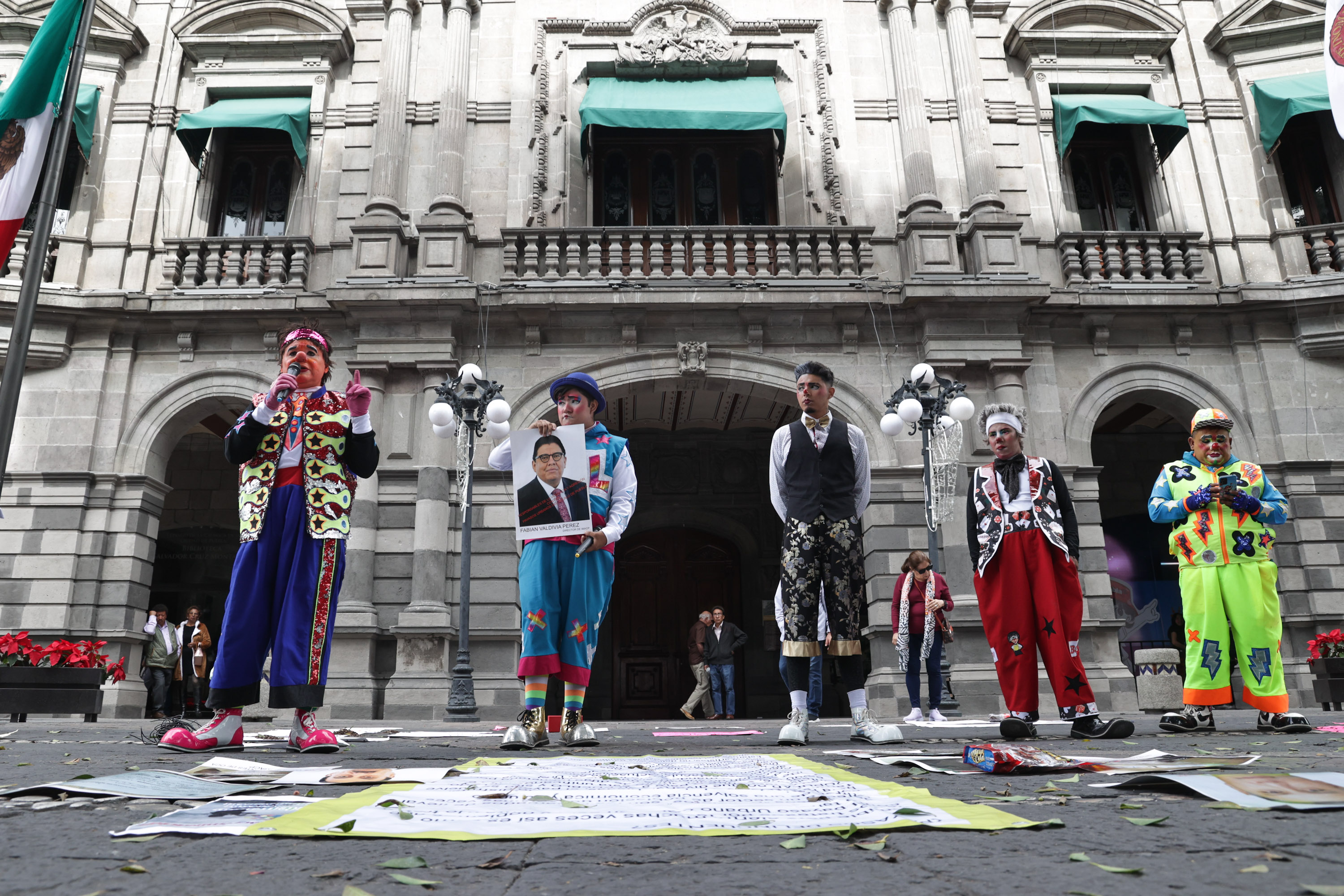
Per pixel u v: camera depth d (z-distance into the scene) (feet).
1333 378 43.45
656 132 47.88
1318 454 42.52
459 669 33.30
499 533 39.86
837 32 48.80
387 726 27.35
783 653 15.90
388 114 45.29
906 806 6.01
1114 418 53.21
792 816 5.78
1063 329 44.16
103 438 41.60
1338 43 24.39
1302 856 4.54
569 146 46.57
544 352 42.60
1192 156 47.47
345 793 7.32
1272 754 10.82
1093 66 48.52
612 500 15.21
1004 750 8.87
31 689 28.30
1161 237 45.11
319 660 12.85
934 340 42.16
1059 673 15.20
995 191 45.01
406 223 44.32
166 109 46.42
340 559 13.24
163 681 40.81
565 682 14.53
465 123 46.06
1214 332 44.52
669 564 56.03
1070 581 15.56
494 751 13.32
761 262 43.73
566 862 4.60
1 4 46.60
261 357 43.11
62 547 40.01
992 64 48.42
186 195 45.55
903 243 44.86
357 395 13.26
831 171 46.03
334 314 42.45
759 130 46.83
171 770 8.90
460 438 37.37
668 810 6.03
